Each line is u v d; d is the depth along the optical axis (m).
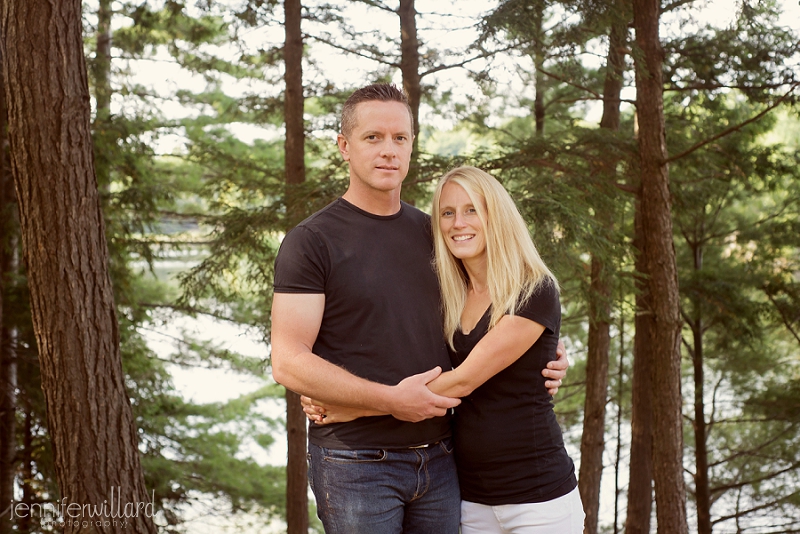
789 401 10.60
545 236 5.99
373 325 2.43
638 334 9.25
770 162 8.27
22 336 7.30
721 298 9.57
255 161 10.88
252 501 12.45
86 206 4.04
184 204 12.91
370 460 2.43
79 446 3.98
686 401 12.90
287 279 2.36
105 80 9.30
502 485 2.58
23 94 3.90
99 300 4.08
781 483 11.60
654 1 6.95
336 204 2.55
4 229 6.88
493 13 6.59
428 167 6.84
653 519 13.28
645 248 7.12
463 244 2.56
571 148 7.15
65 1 3.97
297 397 8.55
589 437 8.91
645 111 6.96
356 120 2.49
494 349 2.42
